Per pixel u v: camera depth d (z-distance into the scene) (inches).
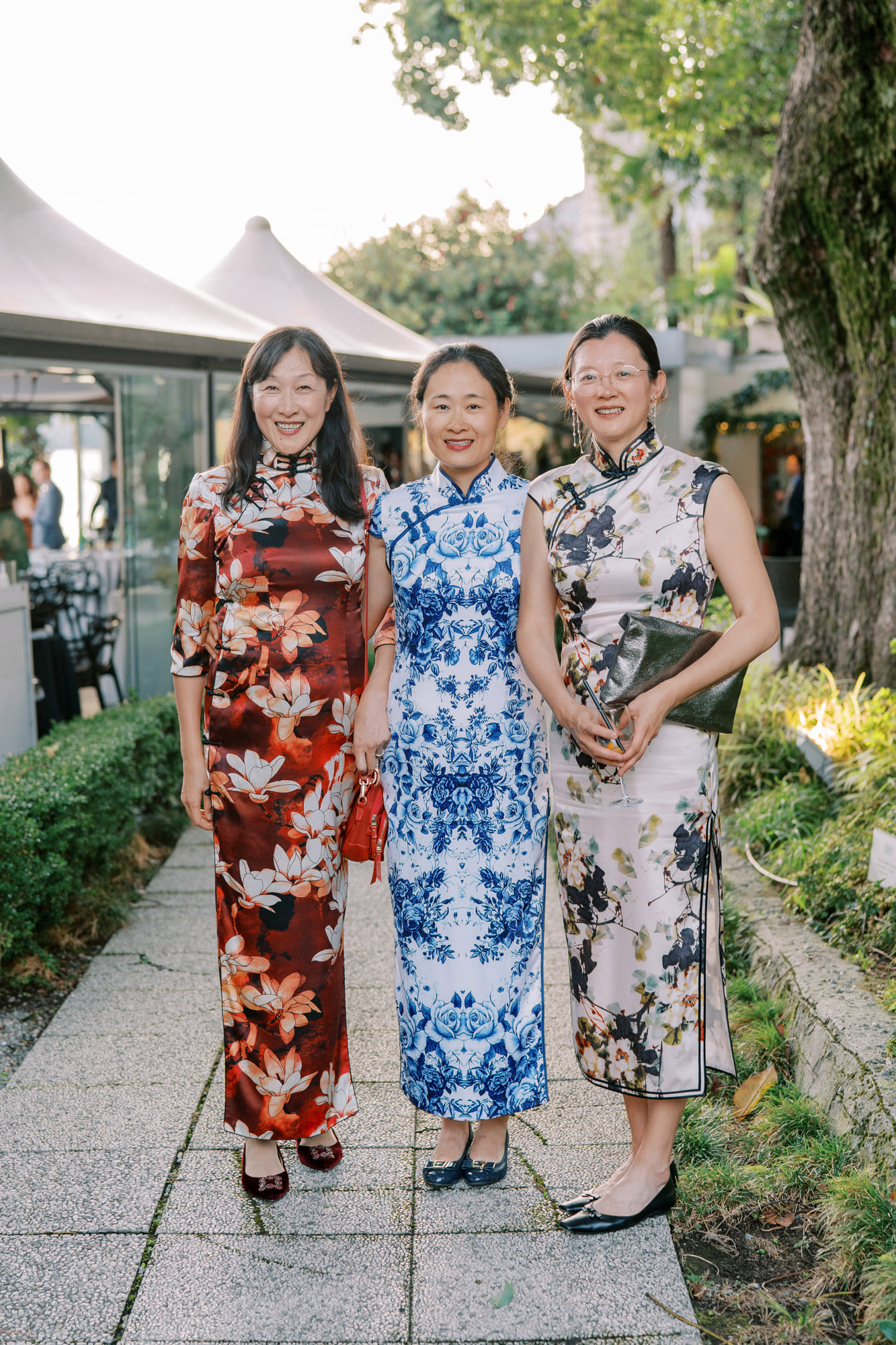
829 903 130.7
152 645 263.6
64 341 179.6
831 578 212.1
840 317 201.2
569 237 676.7
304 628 88.4
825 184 189.2
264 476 88.0
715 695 83.3
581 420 87.0
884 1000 106.9
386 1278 81.6
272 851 89.4
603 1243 85.4
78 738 178.2
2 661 194.1
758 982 123.6
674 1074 85.8
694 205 732.7
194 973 139.4
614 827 85.1
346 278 651.5
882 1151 87.1
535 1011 93.3
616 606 85.0
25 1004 132.0
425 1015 91.7
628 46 319.0
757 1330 76.3
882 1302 75.5
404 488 91.4
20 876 134.0
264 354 85.6
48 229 204.2
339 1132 102.7
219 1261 83.5
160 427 255.0
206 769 91.7
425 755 89.8
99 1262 83.5
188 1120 104.3
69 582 278.1
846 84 180.7
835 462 209.2
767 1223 88.1
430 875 90.7
